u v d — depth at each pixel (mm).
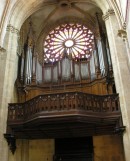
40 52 22875
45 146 19375
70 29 23547
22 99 20125
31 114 14852
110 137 18578
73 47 22578
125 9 13953
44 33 23688
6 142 14664
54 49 22859
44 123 14328
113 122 14320
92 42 22438
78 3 21766
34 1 19469
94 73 20156
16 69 19016
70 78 20547
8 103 15656
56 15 23266
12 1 17562
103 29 21578
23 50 20891
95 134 17016
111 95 14789
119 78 14852
